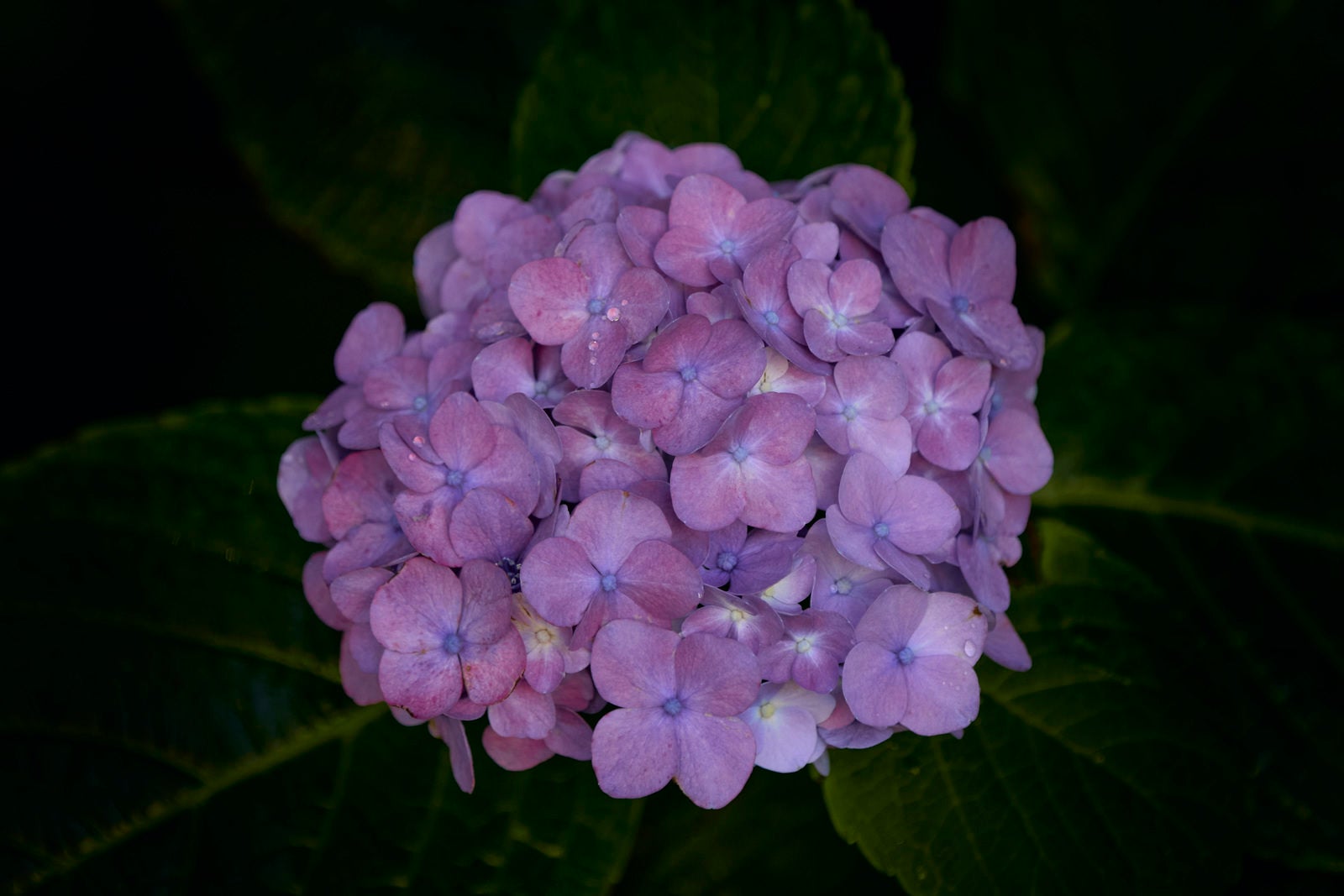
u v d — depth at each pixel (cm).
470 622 53
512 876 60
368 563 56
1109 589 61
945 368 56
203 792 61
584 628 53
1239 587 65
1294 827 61
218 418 64
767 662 54
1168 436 66
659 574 53
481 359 55
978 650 55
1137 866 58
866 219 58
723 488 54
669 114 65
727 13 65
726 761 54
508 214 59
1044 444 58
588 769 61
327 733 62
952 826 59
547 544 53
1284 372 66
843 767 59
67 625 62
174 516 63
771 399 53
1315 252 69
